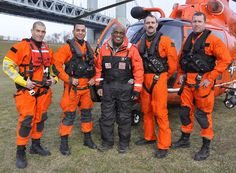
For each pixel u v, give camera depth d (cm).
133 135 434
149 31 343
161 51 343
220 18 580
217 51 326
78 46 346
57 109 605
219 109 610
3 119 529
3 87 971
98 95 372
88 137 384
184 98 360
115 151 371
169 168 324
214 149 379
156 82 346
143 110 378
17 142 322
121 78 354
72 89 348
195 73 343
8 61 302
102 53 355
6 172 314
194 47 338
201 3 578
